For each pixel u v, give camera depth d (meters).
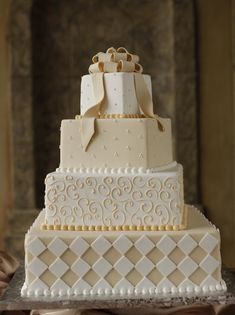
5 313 3.42
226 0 7.13
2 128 7.12
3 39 7.04
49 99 7.41
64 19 7.37
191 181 7.21
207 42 7.17
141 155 3.20
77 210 3.13
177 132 7.18
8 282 3.65
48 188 3.14
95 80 3.32
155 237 3.03
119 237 3.03
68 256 3.04
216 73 7.19
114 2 7.38
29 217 7.13
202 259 3.05
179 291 3.04
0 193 7.18
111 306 2.83
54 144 7.44
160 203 3.11
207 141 7.25
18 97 7.05
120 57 3.40
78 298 2.97
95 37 7.41
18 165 7.13
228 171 7.25
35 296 3.01
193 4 7.08
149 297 2.97
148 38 7.41
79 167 3.24
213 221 7.29
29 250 3.04
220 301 2.88
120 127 3.20
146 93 3.36
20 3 6.95
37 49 7.34
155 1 7.34
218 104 7.22
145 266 3.04
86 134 3.21
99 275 3.04
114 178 3.10
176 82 7.14
